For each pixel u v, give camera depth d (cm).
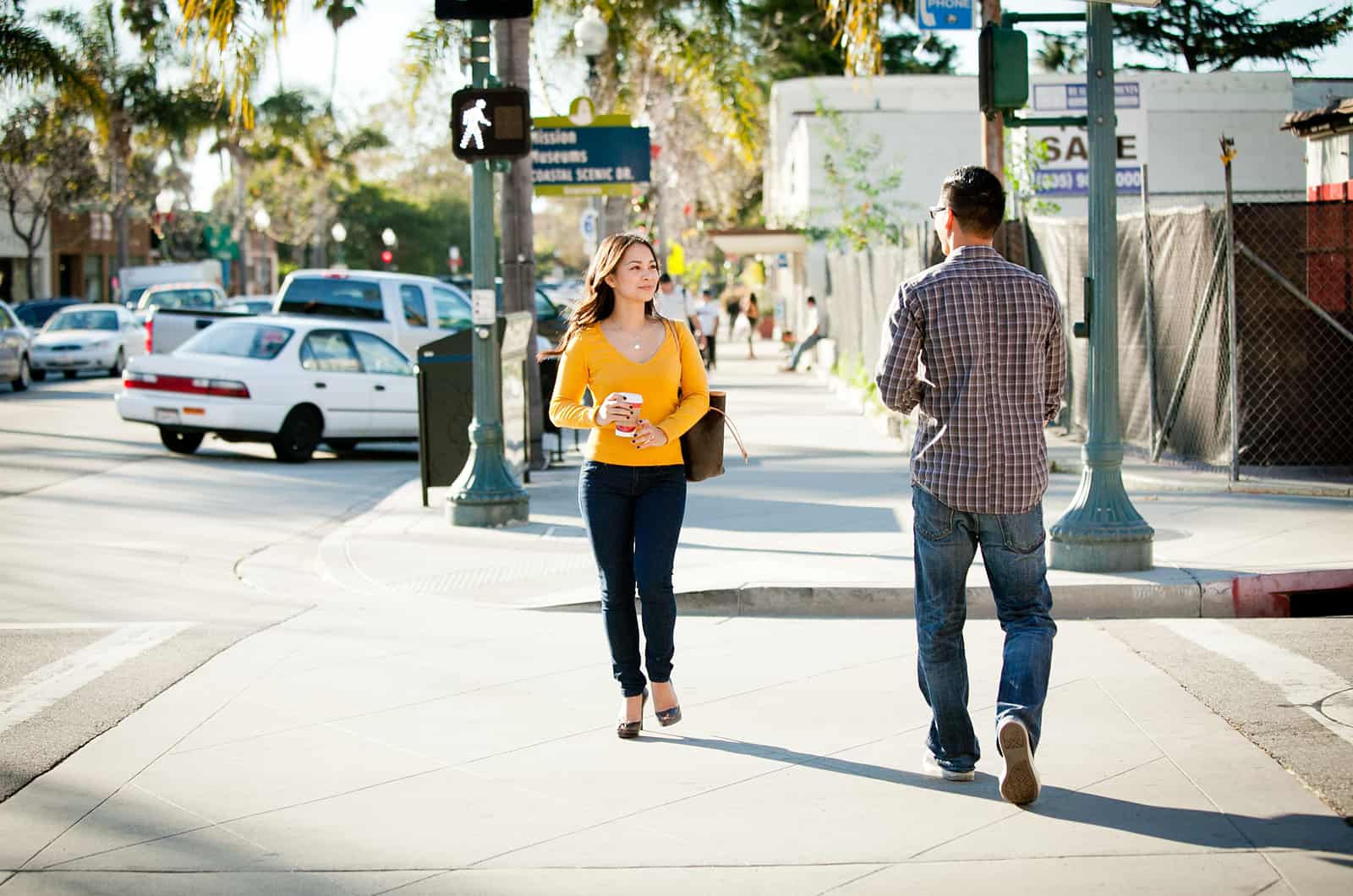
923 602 555
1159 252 1516
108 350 3556
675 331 652
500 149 1201
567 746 630
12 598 993
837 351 3098
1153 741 620
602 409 620
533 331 1628
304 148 7769
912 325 537
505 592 981
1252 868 473
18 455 1850
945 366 535
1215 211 1384
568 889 466
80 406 2642
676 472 648
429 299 2352
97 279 7569
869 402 2242
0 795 568
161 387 1802
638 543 643
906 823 523
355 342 1900
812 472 1558
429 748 630
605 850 502
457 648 825
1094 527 931
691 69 2514
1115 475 941
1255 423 1387
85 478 1650
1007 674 530
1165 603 899
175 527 1334
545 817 537
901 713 675
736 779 580
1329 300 1373
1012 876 471
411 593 987
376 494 1580
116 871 487
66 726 666
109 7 3381
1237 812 527
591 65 1919
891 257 2091
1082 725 645
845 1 1653
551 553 1117
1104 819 523
